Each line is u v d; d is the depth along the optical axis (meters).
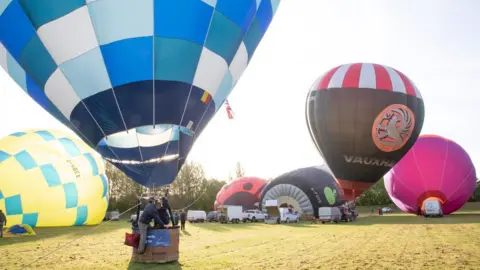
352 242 11.81
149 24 7.80
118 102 8.05
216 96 9.22
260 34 10.17
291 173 31.47
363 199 59.16
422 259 8.27
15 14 8.04
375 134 18.92
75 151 20.98
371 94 18.95
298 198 30.05
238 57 9.56
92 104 8.16
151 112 8.16
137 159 8.84
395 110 19.00
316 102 19.91
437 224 19.61
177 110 8.33
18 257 9.44
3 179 17.94
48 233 16.59
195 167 49.59
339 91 19.22
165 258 8.12
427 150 29.11
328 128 19.39
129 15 7.73
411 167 29.12
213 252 9.82
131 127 8.23
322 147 19.94
